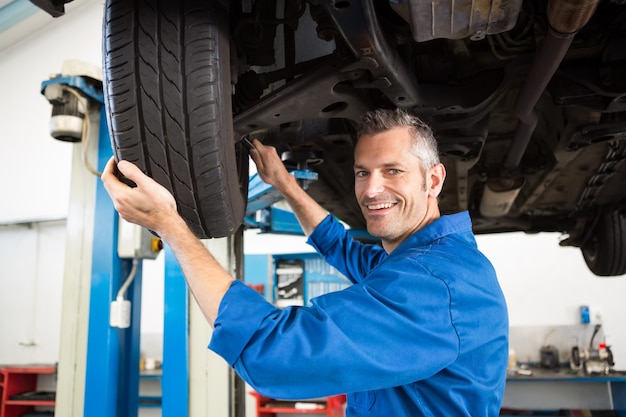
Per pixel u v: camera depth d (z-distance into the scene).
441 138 1.51
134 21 0.90
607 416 4.81
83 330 2.21
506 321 1.00
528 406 5.16
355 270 1.49
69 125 2.17
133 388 2.29
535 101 1.28
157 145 0.93
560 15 0.88
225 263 2.51
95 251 2.24
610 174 2.01
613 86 1.20
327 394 0.81
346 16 0.92
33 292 6.04
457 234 1.06
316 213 1.52
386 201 1.07
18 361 5.94
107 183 0.95
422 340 0.83
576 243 2.83
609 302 5.21
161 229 0.93
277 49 1.44
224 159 0.95
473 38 0.93
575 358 4.98
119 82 0.91
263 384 0.81
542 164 1.91
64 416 2.16
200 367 2.31
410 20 0.88
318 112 1.21
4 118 6.44
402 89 1.18
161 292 5.98
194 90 0.89
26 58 6.43
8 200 6.26
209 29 0.90
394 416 0.96
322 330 0.79
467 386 0.93
